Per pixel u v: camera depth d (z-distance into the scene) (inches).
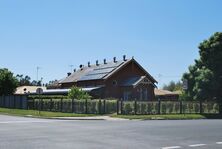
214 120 1403.8
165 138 721.0
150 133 822.5
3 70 2886.3
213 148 581.3
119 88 2506.2
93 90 2413.9
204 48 1932.8
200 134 802.2
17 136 753.0
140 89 2421.3
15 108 2351.1
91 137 737.0
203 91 1873.8
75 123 1162.6
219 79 1881.2
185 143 642.8
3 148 572.7
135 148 577.9
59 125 1064.8
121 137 737.6
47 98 2166.6
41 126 1023.0
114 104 1726.1
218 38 1904.5
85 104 1806.1
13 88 2859.3
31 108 2206.0
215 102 1888.5
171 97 2930.6
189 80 1963.6
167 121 1320.1
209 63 1899.6
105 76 2469.2
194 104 1839.3
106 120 1385.3
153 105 1752.0
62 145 611.5
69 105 1893.5
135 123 1178.0
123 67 2522.1
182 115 1657.2
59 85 3275.1
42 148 574.9
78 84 2817.4
